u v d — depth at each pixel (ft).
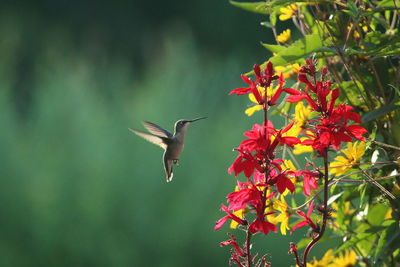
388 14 12.44
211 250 43.98
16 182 46.06
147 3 75.77
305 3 11.94
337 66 12.37
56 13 74.28
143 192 45.55
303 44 10.98
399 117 11.35
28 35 71.41
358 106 11.99
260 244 39.70
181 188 45.83
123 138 48.03
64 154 47.01
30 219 45.42
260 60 69.26
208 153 46.78
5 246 45.21
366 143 11.23
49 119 48.78
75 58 65.00
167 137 19.16
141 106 50.16
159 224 44.88
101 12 74.95
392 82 11.78
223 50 73.15
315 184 9.84
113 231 45.16
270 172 9.89
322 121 9.61
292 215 11.68
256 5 12.99
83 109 49.52
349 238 12.50
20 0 73.72
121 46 74.64
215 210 44.88
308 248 9.83
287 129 9.64
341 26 12.02
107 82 57.16
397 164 11.04
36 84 58.80
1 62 65.21
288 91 9.77
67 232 45.29
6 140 47.75
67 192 45.80
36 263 44.83
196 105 49.24
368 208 12.30
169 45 56.39
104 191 45.57
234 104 49.37
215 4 74.28
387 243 10.96
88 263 44.80
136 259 44.27
